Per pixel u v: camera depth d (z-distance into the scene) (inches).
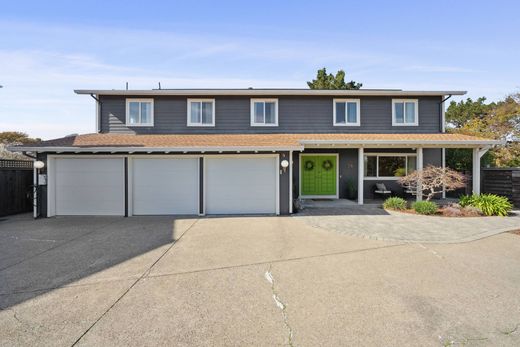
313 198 587.8
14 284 183.6
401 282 185.5
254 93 562.6
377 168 595.5
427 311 148.5
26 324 137.1
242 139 489.1
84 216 428.1
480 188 524.7
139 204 436.1
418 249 257.0
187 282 186.7
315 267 213.5
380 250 254.4
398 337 126.1
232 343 122.6
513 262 223.1
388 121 585.6
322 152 588.7
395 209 457.1
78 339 124.9
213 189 439.2
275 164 437.7
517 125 957.8
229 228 343.3
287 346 120.3
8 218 416.8
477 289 174.7
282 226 352.5
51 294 169.3
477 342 122.3
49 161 426.3
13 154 707.4
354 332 130.1
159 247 265.3
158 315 145.5
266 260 229.0
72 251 254.4
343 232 319.0
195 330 132.3
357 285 181.2
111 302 159.3
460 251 251.1
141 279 191.8
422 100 589.6
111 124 562.3
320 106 581.3
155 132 564.4
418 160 511.8
